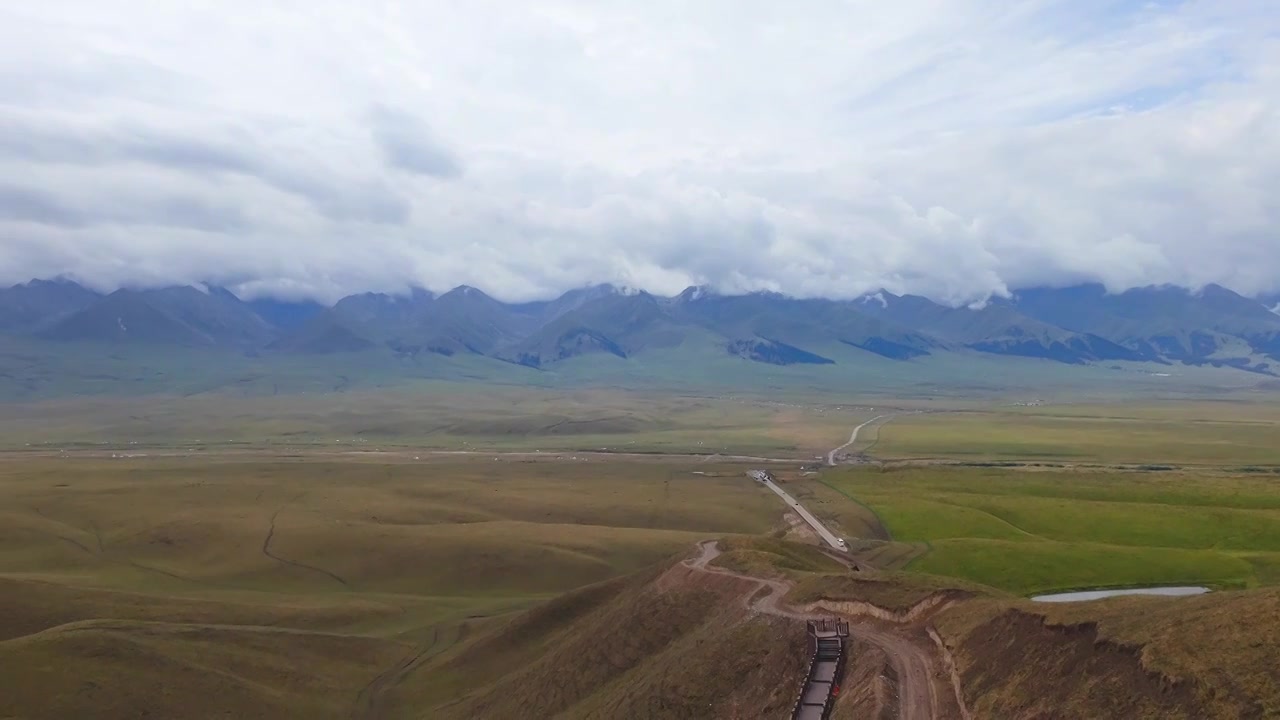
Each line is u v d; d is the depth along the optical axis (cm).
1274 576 19200
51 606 16625
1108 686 6988
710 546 16725
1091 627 7738
